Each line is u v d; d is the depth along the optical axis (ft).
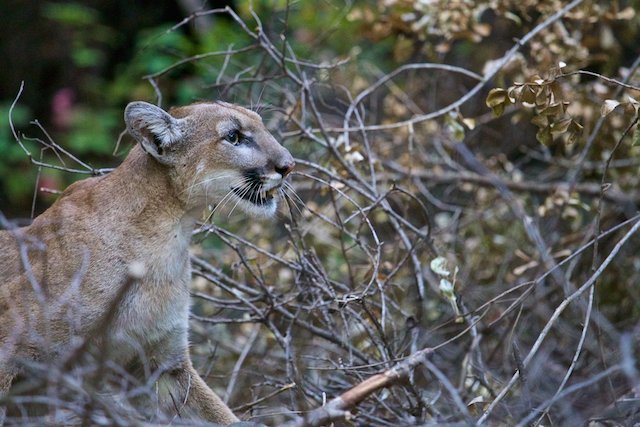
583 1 40.68
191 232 30.32
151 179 29.63
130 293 28.66
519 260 41.63
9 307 27.73
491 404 27.58
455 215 43.27
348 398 23.99
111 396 27.32
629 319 38.42
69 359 23.90
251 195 30.58
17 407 27.07
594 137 37.99
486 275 42.06
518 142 51.60
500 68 37.73
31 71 67.31
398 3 41.50
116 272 28.60
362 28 43.42
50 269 28.27
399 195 41.24
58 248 28.58
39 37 67.31
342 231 35.06
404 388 30.58
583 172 42.70
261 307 37.17
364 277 35.09
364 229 43.37
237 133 30.45
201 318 34.50
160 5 70.28
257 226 40.60
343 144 38.91
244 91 44.88
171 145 29.78
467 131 49.14
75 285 26.58
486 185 43.62
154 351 29.76
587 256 39.55
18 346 27.35
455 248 43.45
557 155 45.37
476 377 31.89
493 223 43.78
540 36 40.14
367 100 51.72
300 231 35.73
